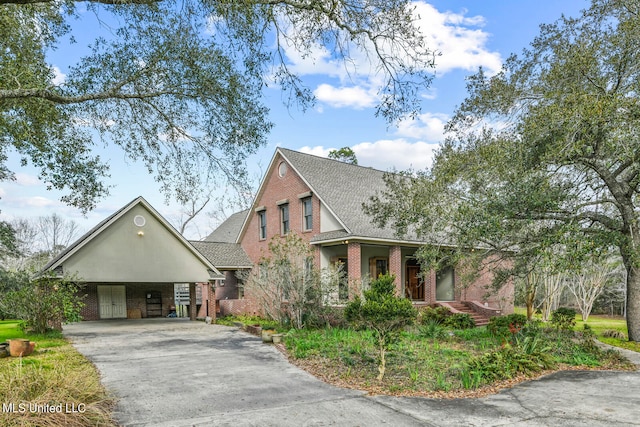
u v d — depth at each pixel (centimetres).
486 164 1102
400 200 1399
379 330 845
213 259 2345
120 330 1730
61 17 920
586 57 1019
